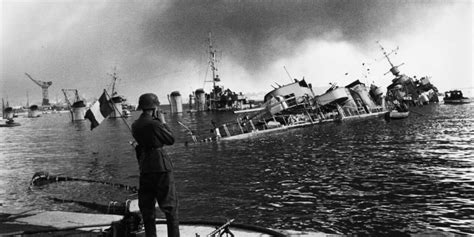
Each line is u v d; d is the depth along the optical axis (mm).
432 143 33594
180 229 7547
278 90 72000
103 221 8430
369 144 35906
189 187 20844
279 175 23000
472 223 12680
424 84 125625
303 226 13203
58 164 35375
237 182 21531
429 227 12484
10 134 91625
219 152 37031
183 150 40250
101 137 68750
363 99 89938
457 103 119812
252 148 38750
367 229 12586
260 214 14914
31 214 9234
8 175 29922
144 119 5859
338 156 29578
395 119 66875
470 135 37906
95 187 21766
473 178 19188
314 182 20328
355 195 17109
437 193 16719
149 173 5695
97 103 19359
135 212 6637
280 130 58625
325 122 69000
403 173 21375
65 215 9070
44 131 98062
